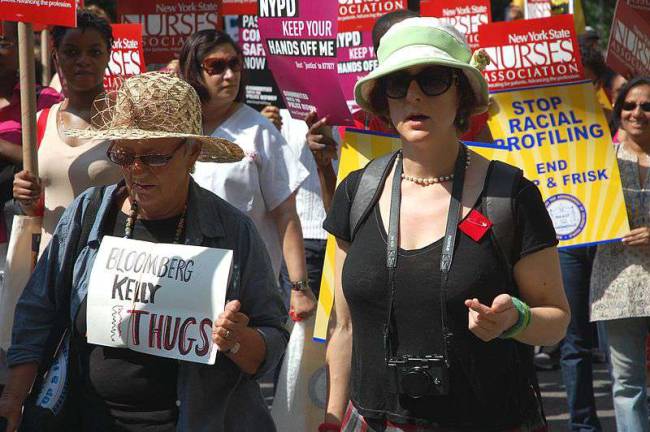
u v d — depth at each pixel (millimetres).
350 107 5723
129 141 3012
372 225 3016
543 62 5000
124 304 3078
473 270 2848
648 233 5090
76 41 5031
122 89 3043
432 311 2879
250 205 4859
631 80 5383
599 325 5633
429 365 2865
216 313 2988
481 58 2990
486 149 4301
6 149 5703
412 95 2930
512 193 2895
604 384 7520
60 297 3225
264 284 3199
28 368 3229
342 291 3166
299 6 5074
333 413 3264
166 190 3068
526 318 2785
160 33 6496
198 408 3055
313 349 4852
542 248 2873
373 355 2988
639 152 5309
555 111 4812
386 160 3109
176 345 3021
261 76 6414
